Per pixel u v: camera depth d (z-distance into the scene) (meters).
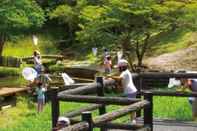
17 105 22.23
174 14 25.12
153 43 29.28
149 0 24.39
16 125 18.08
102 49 28.30
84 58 35.97
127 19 24.73
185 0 26.03
